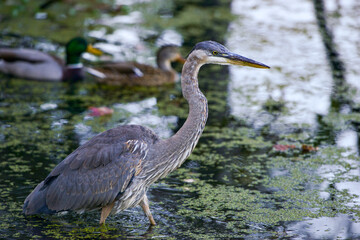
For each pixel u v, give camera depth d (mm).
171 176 10781
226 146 12156
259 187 10344
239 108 14352
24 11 20891
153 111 14016
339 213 9398
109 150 8594
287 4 23828
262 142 12383
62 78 15883
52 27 19406
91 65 16719
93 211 9414
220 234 8688
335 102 14805
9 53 15977
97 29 19547
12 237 8414
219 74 16859
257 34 19828
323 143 12352
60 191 8617
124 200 8734
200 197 9930
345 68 17125
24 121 12984
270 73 16781
